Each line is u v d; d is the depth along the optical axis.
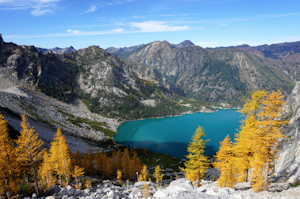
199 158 31.67
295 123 40.00
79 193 19.02
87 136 162.88
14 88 185.25
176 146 160.38
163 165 108.62
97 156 78.56
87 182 34.38
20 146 21.69
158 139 181.88
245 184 27.22
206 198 12.22
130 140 179.38
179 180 20.73
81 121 197.00
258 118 25.39
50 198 17.17
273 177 28.25
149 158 123.75
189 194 12.93
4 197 20.23
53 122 158.88
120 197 17.55
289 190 18.56
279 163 34.59
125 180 63.66
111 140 170.25
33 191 21.78
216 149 148.00
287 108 55.88
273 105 21.08
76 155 66.31
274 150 21.34
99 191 19.31
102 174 65.81
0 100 135.12
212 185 30.31
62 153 36.03
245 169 28.44
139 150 135.38
